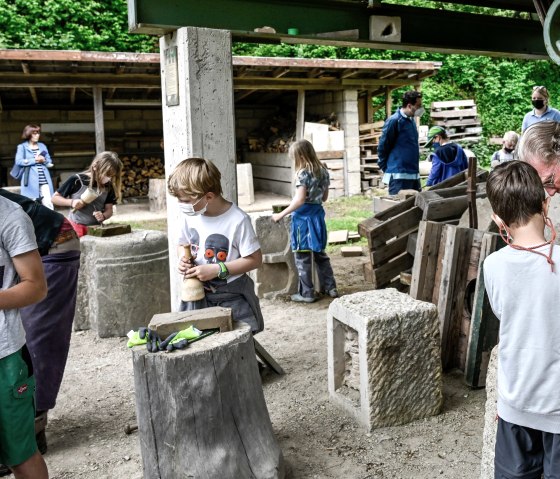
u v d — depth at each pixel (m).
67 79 13.25
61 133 16.70
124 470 3.63
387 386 3.87
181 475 3.04
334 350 4.25
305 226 6.77
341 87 15.12
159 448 3.08
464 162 8.15
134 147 17.55
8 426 2.63
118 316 5.89
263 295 7.08
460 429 3.87
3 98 15.85
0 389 2.60
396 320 3.83
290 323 6.23
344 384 4.32
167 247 6.19
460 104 20.89
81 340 5.89
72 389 4.80
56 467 3.69
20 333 2.67
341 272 8.23
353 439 3.81
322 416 4.13
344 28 5.29
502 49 6.19
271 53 22.39
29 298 2.63
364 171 16.20
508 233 2.25
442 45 5.81
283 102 18.42
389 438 3.79
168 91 4.89
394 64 14.30
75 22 20.56
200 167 3.73
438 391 4.02
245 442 3.19
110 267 5.84
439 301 4.66
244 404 3.22
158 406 3.06
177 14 4.62
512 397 2.14
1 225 2.62
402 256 6.04
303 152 6.56
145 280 5.95
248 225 3.91
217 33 4.70
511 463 2.21
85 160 17.19
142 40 21.06
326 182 6.79
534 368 2.08
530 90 23.70
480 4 6.22
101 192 6.15
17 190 11.91
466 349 4.61
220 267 3.82
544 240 2.15
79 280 6.05
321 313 6.51
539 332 2.06
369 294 4.26
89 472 3.62
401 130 7.94
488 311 4.32
